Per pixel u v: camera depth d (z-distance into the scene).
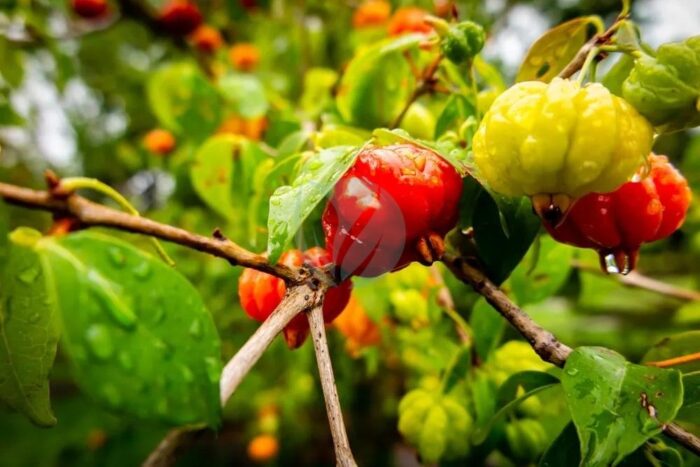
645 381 0.11
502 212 0.13
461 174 0.12
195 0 0.42
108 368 0.09
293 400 0.33
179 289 0.10
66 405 0.46
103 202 0.48
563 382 0.11
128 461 0.42
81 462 0.43
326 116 0.20
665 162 0.13
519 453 0.17
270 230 0.11
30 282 0.10
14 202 0.10
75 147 0.49
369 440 0.37
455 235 0.14
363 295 0.21
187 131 0.27
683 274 0.37
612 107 0.10
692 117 0.11
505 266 0.13
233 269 0.29
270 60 0.35
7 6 0.31
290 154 0.16
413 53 0.19
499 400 0.14
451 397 0.17
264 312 0.13
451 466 0.17
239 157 0.21
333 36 0.34
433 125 0.19
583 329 0.32
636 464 0.12
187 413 0.10
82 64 0.46
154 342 0.10
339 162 0.11
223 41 0.40
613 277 0.24
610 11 0.47
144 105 0.44
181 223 0.33
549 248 0.18
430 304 0.20
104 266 0.10
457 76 0.17
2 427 0.46
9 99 0.30
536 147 0.10
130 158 0.42
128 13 0.37
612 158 0.10
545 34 0.15
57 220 0.10
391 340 0.22
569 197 0.11
